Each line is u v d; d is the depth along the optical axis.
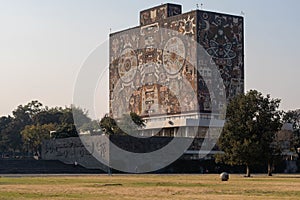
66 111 197.62
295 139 143.75
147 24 163.88
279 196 51.56
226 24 159.75
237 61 160.50
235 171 132.38
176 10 163.25
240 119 100.19
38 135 184.88
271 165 108.88
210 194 54.06
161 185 69.12
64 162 134.75
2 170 122.12
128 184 71.06
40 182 76.00
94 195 52.50
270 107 101.12
